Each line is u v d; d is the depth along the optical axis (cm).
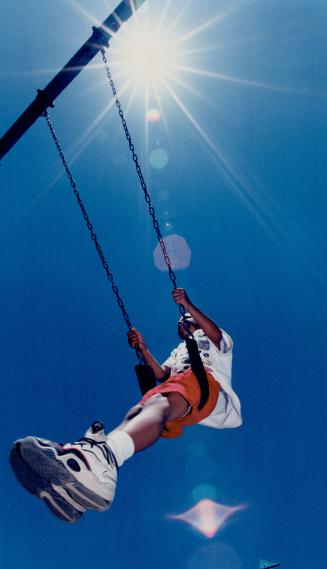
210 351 400
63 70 472
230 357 404
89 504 280
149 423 306
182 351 419
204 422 387
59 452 272
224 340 398
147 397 351
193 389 348
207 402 357
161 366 431
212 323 393
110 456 283
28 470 274
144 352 431
